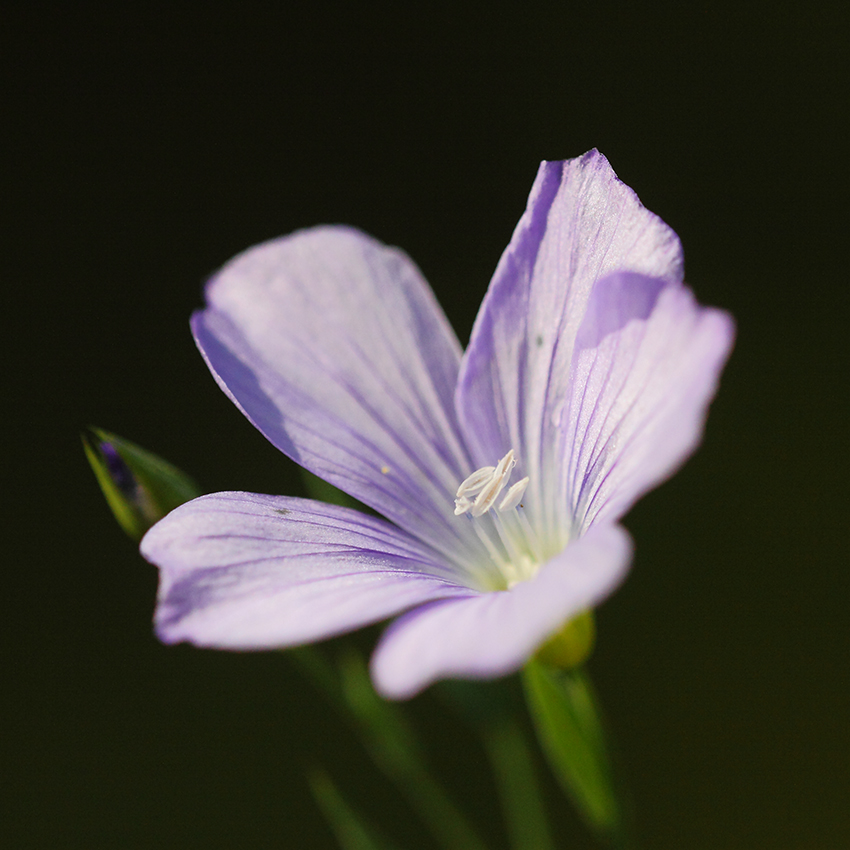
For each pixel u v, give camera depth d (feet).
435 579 0.39
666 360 0.38
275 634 0.37
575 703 0.40
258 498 0.39
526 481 0.40
